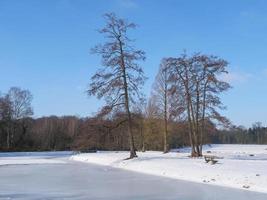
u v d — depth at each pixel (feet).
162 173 108.06
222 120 146.00
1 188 84.89
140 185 87.45
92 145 144.46
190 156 147.84
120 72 140.15
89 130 143.13
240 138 548.31
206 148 297.94
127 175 108.58
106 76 139.74
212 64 144.97
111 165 145.38
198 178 93.40
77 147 150.30
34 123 376.48
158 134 221.66
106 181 96.17
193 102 147.54
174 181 92.79
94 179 100.89
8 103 330.75
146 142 228.02
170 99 191.72
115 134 143.43
